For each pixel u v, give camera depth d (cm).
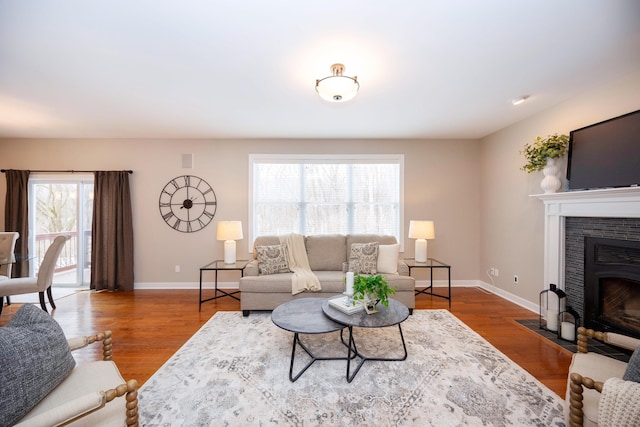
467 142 420
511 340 247
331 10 150
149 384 186
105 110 299
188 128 365
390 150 421
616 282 233
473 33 170
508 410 162
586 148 244
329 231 423
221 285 417
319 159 419
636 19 157
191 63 205
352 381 189
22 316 118
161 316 307
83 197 421
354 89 207
